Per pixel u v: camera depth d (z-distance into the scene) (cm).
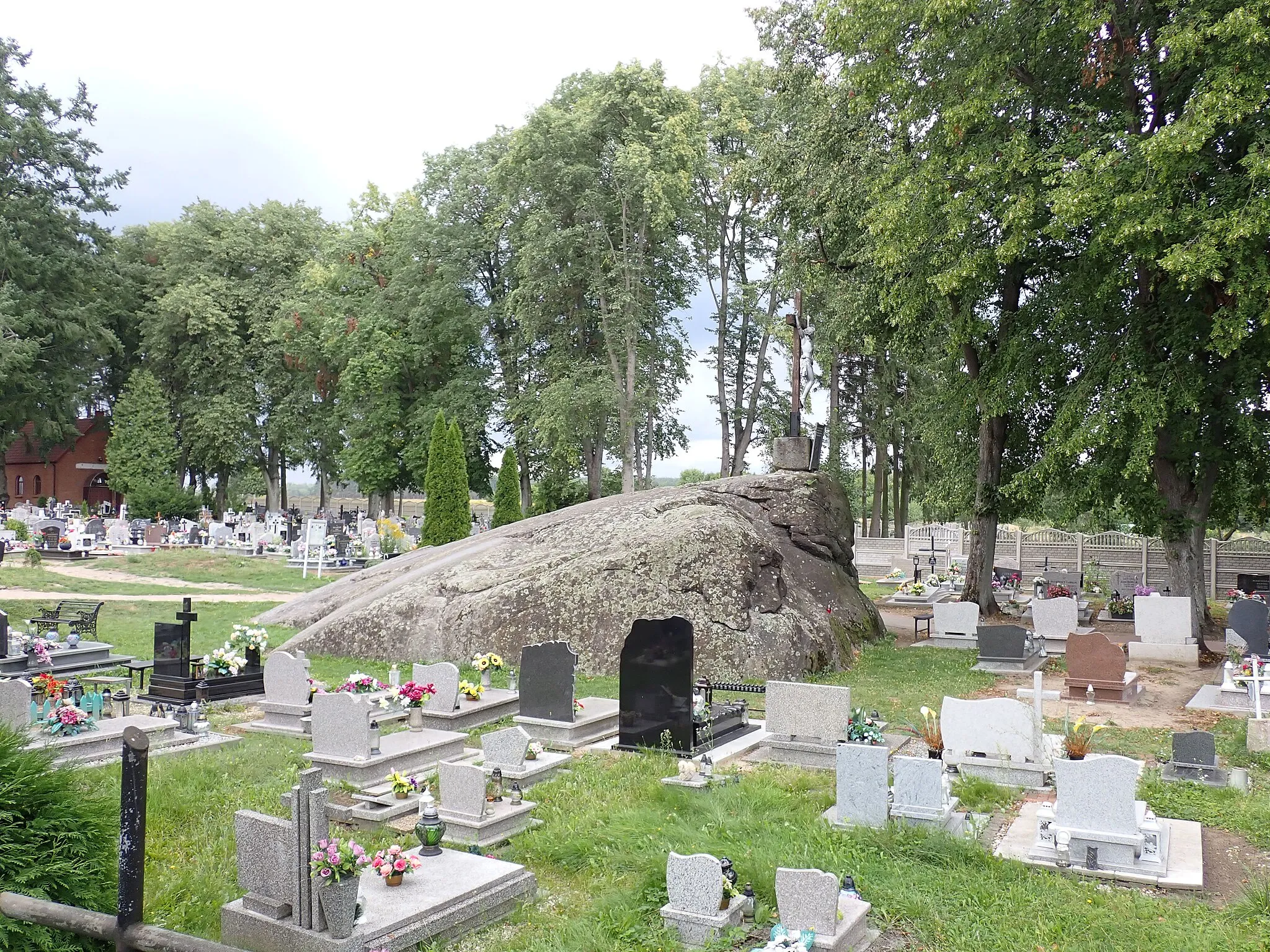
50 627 2286
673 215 4428
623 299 4472
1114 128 2094
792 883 765
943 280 2180
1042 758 1251
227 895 850
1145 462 2036
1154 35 2119
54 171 5859
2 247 5388
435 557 2550
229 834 1012
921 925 816
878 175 2481
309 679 1566
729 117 4744
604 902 850
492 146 5369
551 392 4512
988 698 1769
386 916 771
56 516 5769
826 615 2208
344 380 5559
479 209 5450
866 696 1805
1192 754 1259
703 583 2033
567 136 4512
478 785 1020
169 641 1736
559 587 2052
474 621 2048
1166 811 1127
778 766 1342
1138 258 2041
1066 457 2272
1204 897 889
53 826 592
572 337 5072
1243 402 2208
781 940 718
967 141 2223
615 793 1178
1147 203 1861
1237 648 2094
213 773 1223
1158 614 2245
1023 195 2044
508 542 2433
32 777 600
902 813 1053
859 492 7950
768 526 2469
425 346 5500
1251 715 1586
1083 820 964
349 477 5809
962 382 2612
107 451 6525
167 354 6681
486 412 5412
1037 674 1259
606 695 1764
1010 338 2416
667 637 1411
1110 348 2200
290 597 3244
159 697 1719
